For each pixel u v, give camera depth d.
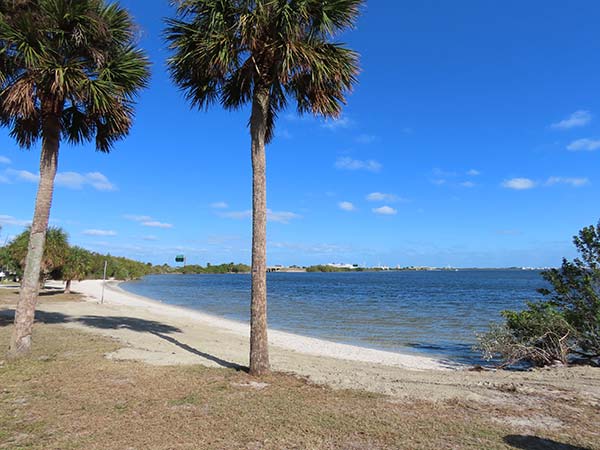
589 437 5.03
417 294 54.72
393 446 4.65
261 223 8.13
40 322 15.77
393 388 7.36
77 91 8.39
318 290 66.12
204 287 76.69
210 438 4.77
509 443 4.79
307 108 9.24
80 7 8.27
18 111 8.28
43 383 6.87
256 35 7.49
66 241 34.22
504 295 51.94
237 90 9.47
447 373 10.08
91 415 5.43
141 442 4.61
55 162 9.18
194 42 8.08
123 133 10.20
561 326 11.52
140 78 9.43
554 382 8.38
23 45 7.84
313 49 7.86
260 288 8.06
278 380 7.63
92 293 42.91
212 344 13.41
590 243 11.98
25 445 4.45
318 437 4.88
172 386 6.91
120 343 11.31
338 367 10.38
